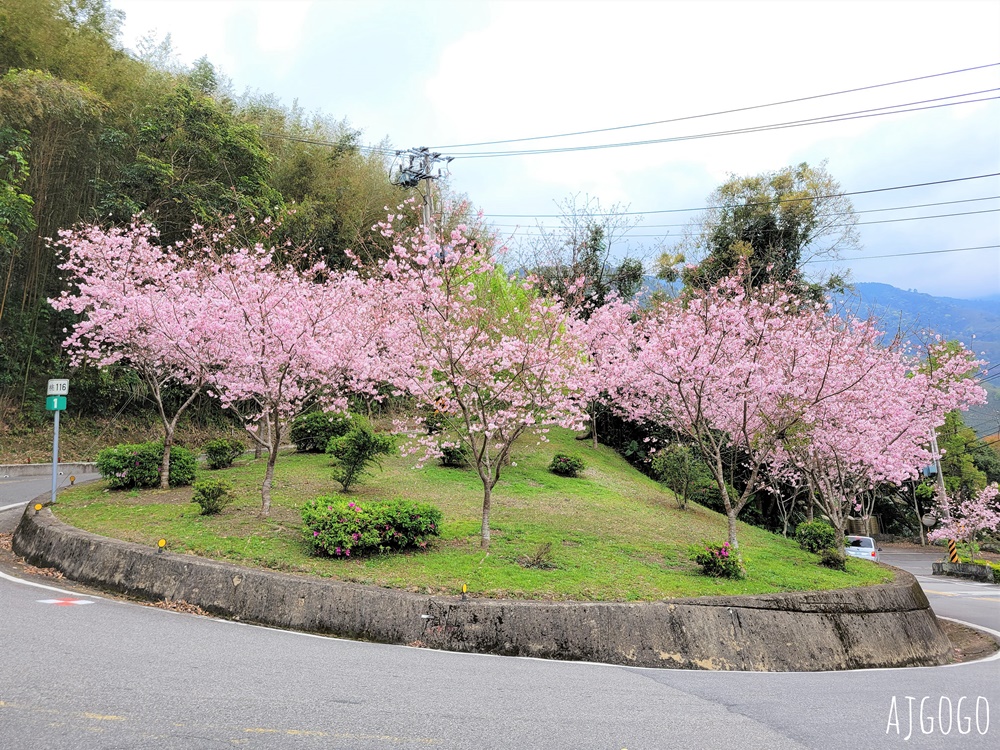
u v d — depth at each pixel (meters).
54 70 18.77
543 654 7.36
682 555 10.91
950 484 32.06
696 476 19.08
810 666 8.25
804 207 29.00
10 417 19.31
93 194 20.12
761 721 5.27
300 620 7.54
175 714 4.27
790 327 13.63
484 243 14.40
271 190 22.86
